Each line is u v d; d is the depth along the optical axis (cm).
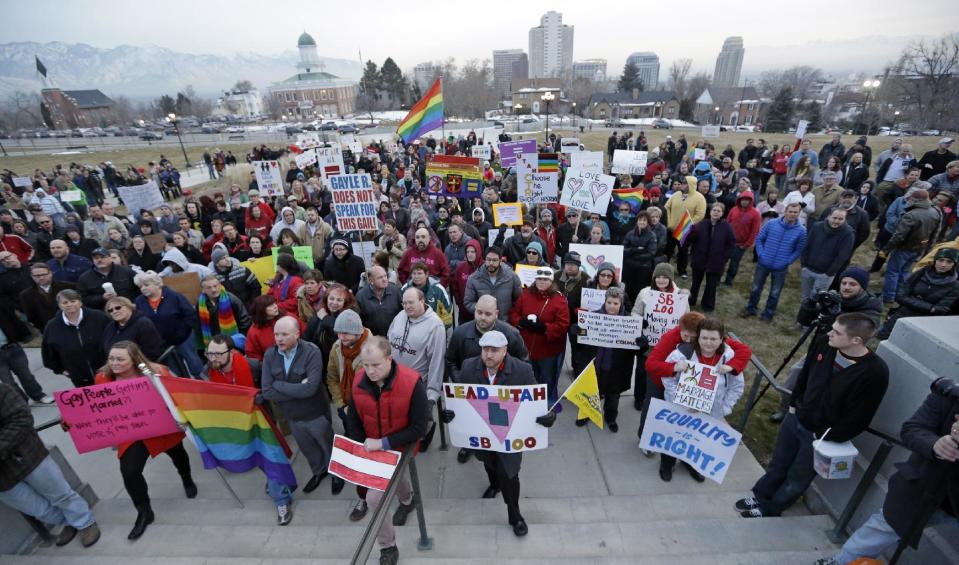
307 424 430
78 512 399
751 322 800
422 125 1185
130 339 500
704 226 800
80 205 1688
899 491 296
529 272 639
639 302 536
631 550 367
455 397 392
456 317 775
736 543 372
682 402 410
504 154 1001
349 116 9544
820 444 346
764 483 410
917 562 322
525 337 539
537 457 501
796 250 740
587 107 9350
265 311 496
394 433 358
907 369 339
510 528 394
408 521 416
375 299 547
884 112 5766
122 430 410
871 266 977
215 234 896
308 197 1376
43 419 613
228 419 414
